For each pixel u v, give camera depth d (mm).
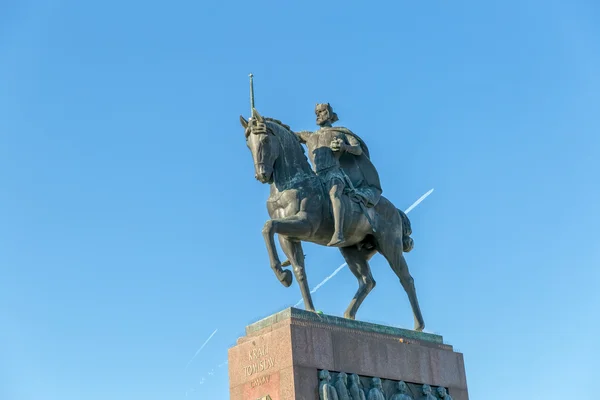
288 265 14430
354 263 15422
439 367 14508
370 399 13070
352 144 15094
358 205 14742
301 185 14164
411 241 15773
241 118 14336
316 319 13211
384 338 13938
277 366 12695
